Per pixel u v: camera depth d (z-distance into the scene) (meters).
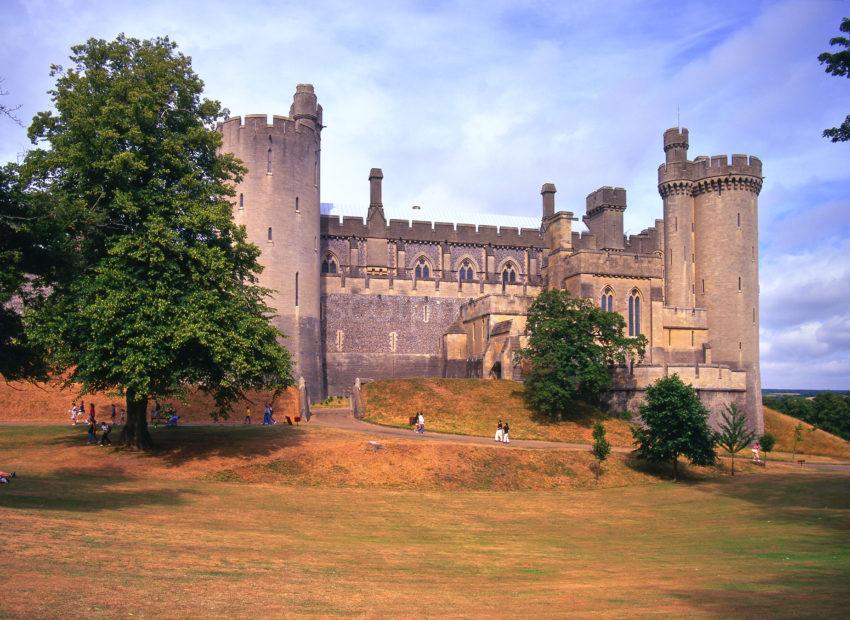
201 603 13.66
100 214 32.53
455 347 77.38
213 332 33.59
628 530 29.16
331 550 21.44
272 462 37.41
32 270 26.09
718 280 80.75
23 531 18.78
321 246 80.06
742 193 81.44
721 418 64.06
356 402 56.84
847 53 27.38
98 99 35.06
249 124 66.56
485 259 85.88
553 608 14.96
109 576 15.04
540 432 53.66
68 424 46.72
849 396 104.06
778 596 16.28
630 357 65.00
